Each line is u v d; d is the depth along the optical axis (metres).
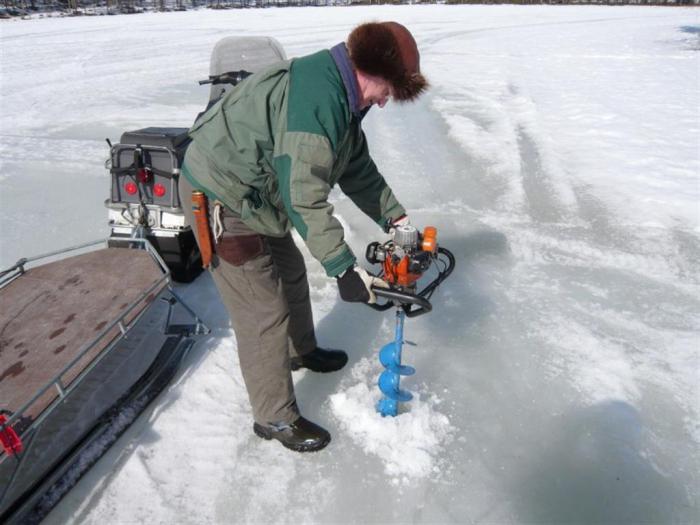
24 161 5.29
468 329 2.84
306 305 2.33
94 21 22.81
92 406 2.30
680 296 3.10
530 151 5.54
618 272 3.34
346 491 1.95
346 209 4.28
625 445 2.14
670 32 19.08
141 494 1.91
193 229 1.86
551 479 2.00
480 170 5.05
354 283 1.66
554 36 17.62
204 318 2.92
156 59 11.59
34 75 9.67
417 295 1.68
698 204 4.18
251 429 2.21
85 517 1.82
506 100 7.82
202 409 2.29
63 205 4.36
